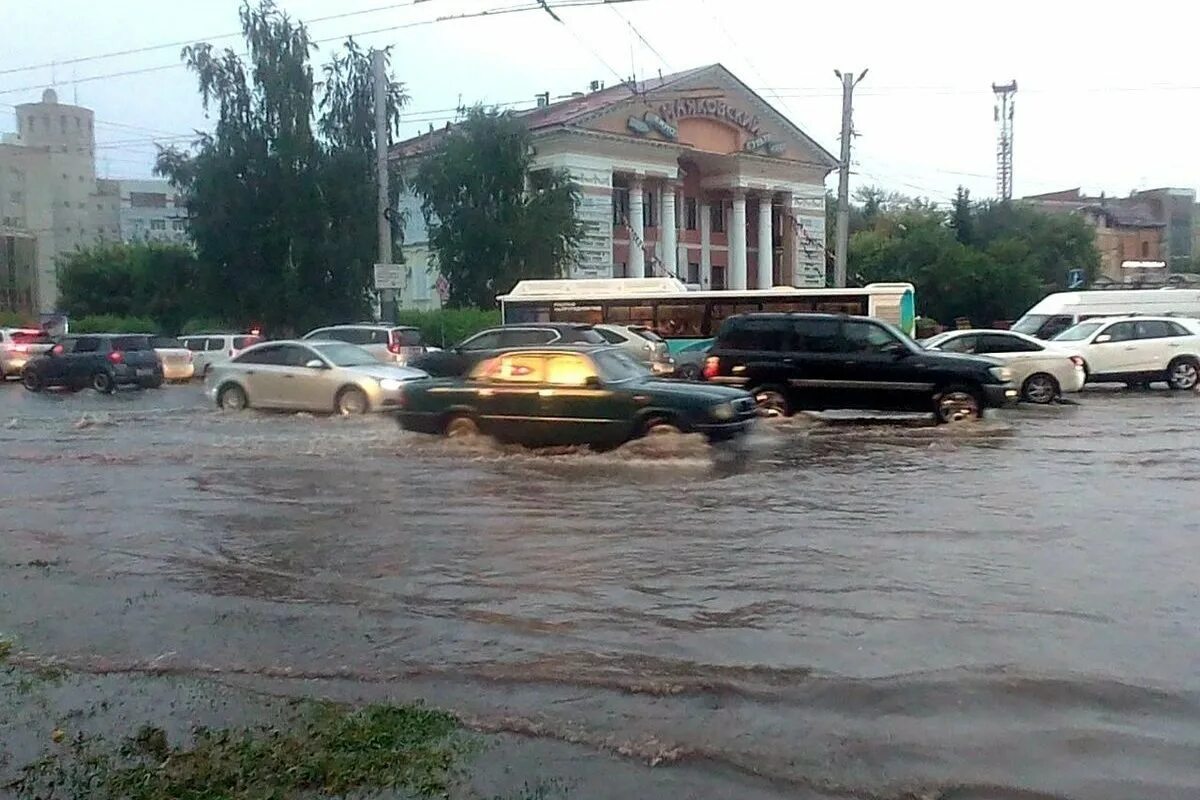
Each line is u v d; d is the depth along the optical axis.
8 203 89.81
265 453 13.51
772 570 7.05
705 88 51.19
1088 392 23.05
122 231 96.00
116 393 26.36
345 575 7.16
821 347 16.53
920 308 54.81
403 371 18.97
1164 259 88.38
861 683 4.91
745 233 54.59
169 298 46.59
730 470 11.54
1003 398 15.95
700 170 54.59
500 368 13.63
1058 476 10.95
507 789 3.85
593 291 27.94
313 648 5.61
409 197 53.22
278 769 4.02
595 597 6.50
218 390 19.56
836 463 12.03
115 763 4.13
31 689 5.01
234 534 8.56
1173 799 3.74
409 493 10.33
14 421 18.53
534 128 46.12
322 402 18.61
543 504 9.61
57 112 93.19
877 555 7.43
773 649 5.44
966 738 4.29
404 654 5.48
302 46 38.22
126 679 5.15
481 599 6.50
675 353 26.70
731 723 4.48
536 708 4.68
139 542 8.32
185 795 3.83
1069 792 3.80
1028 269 54.69
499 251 39.56
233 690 4.96
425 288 52.72
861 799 3.77
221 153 38.19
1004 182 65.62
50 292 88.50
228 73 38.09
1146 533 8.06
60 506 9.98
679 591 6.59
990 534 8.09
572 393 13.02
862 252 60.38
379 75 28.33
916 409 16.11
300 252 37.72
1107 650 5.31
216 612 6.32
